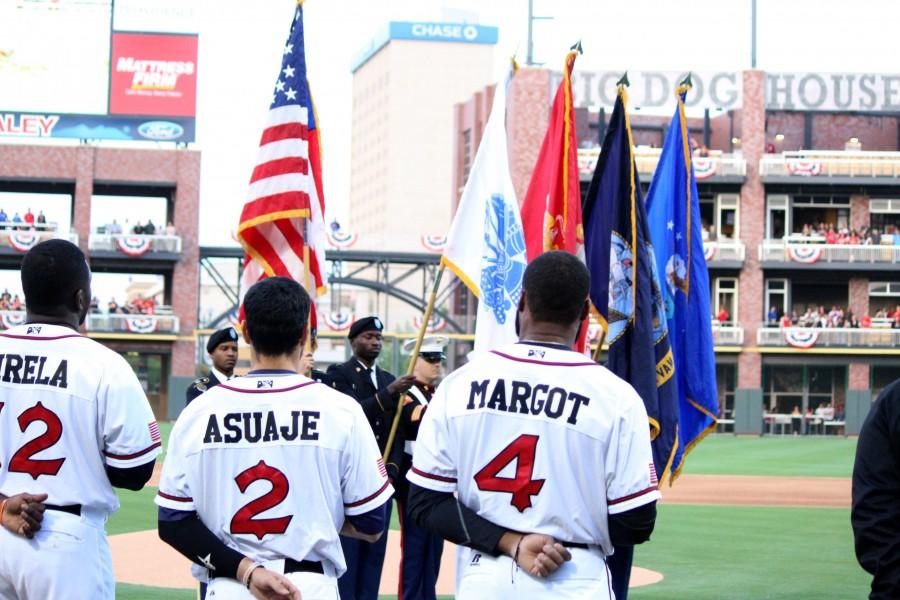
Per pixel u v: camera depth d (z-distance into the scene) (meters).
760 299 57.06
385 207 164.88
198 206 55.81
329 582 4.71
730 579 12.36
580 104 57.59
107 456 5.30
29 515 5.11
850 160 56.53
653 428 8.76
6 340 5.32
